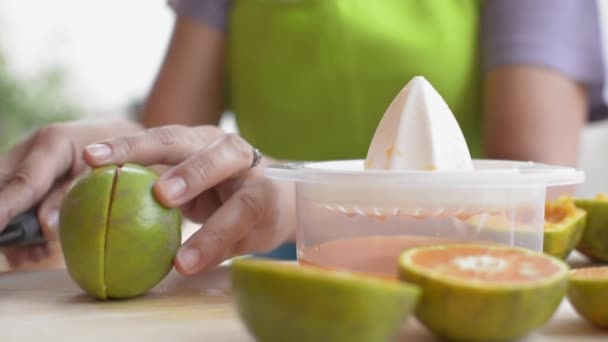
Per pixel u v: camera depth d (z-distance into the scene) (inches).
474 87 51.9
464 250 20.8
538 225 25.5
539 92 46.7
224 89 59.6
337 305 16.3
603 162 70.6
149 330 21.5
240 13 55.6
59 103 95.9
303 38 52.4
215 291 27.1
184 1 58.0
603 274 21.8
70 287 28.1
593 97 51.7
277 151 56.3
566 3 48.4
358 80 51.7
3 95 93.7
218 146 27.3
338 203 24.5
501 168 29.0
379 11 51.1
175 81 57.0
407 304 16.7
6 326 22.0
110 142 27.4
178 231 26.2
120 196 24.6
